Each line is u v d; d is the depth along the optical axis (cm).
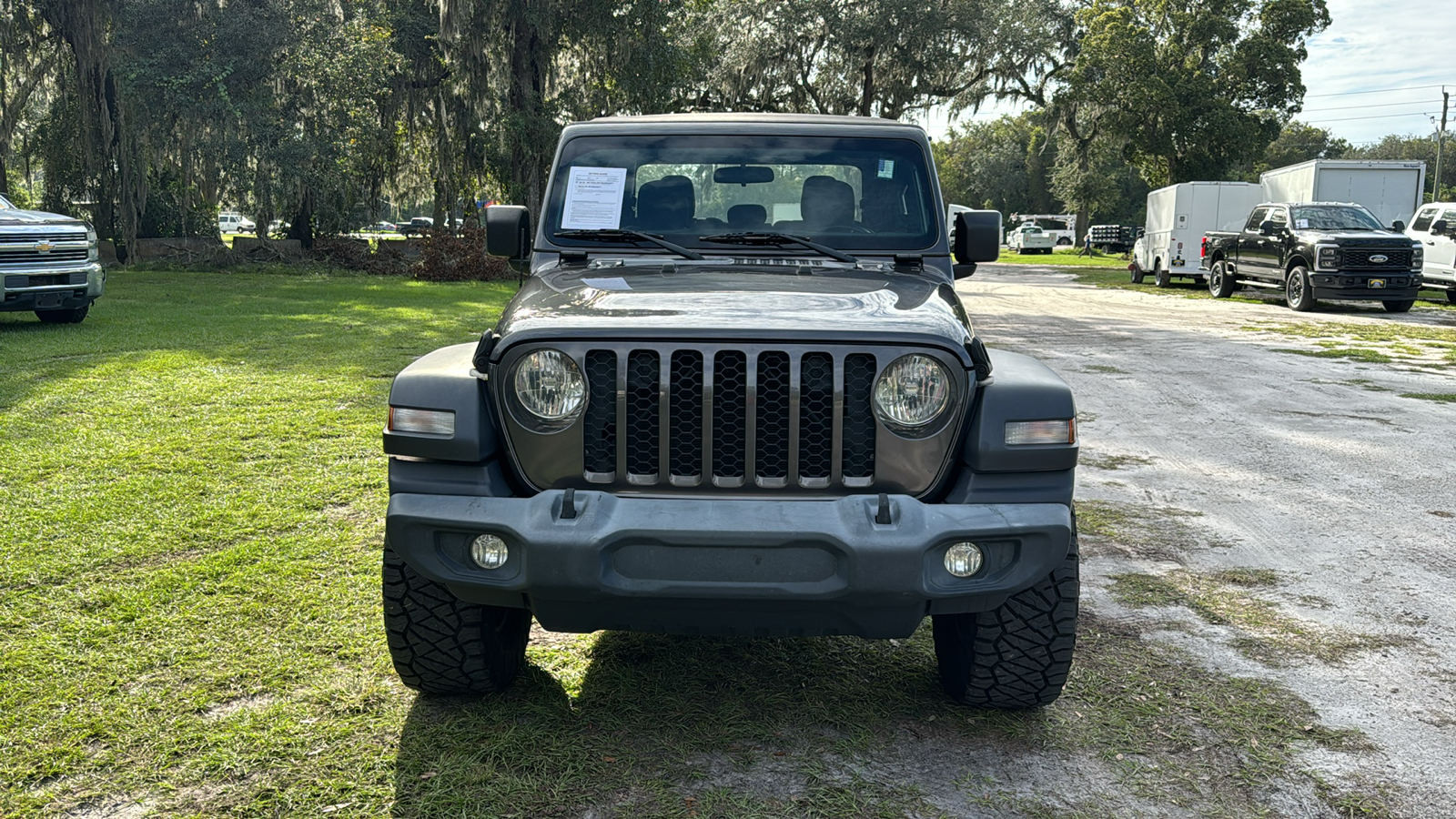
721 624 290
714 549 277
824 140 416
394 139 3209
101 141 2572
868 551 274
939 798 289
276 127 2519
